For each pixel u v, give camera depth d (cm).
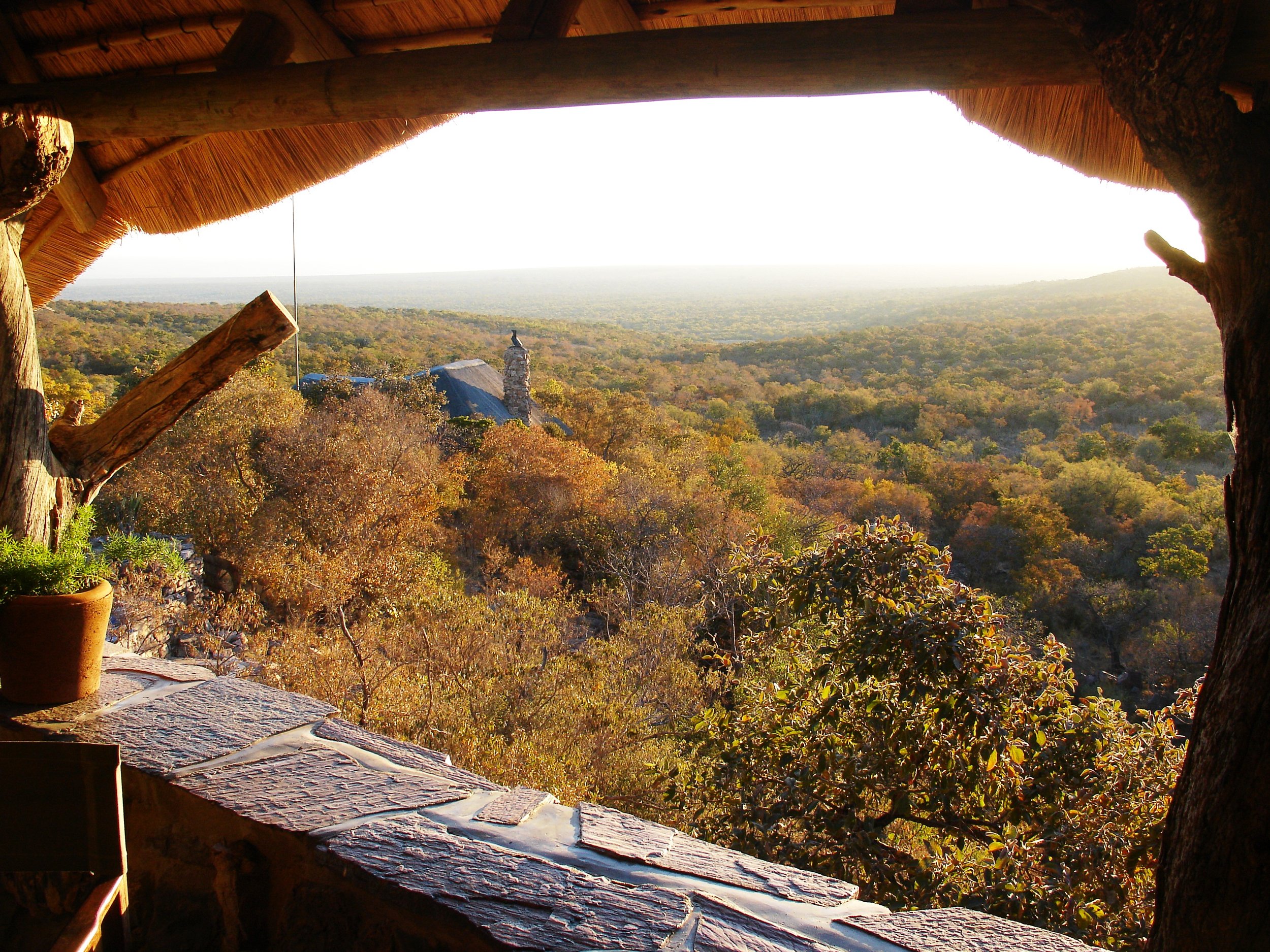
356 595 1484
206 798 171
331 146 283
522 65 176
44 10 259
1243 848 100
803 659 523
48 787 138
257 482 1805
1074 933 362
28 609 206
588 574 2264
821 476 4075
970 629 401
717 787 483
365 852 151
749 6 214
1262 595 104
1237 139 113
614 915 135
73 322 4303
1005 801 417
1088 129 204
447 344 7812
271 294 244
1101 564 2655
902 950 130
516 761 827
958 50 152
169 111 211
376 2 238
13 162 204
